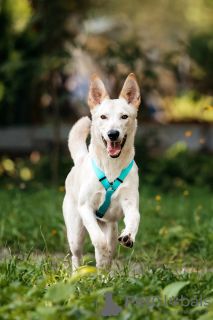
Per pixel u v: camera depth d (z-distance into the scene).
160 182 13.88
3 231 7.76
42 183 13.78
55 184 13.62
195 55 16.72
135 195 5.28
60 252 7.25
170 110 21.14
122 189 5.23
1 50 14.82
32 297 4.07
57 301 3.84
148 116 20.25
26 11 14.87
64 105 16.75
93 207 5.36
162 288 4.52
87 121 6.18
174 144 16.98
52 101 14.44
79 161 5.80
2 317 3.69
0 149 16.34
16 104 18.36
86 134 6.17
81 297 4.21
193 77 18.06
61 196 11.39
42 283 4.27
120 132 5.09
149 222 8.71
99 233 5.04
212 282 4.72
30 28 14.83
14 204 9.92
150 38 19.39
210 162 14.90
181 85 20.38
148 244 7.41
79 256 5.79
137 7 17.75
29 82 13.54
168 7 18.78
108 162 5.19
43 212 9.30
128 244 4.85
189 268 6.51
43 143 16.38
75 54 15.23
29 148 16.53
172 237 7.49
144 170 14.54
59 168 14.48
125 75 13.75
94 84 5.44
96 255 5.08
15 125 18.53
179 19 19.23
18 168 15.01
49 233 7.69
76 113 16.86
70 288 3.90
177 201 11.51
